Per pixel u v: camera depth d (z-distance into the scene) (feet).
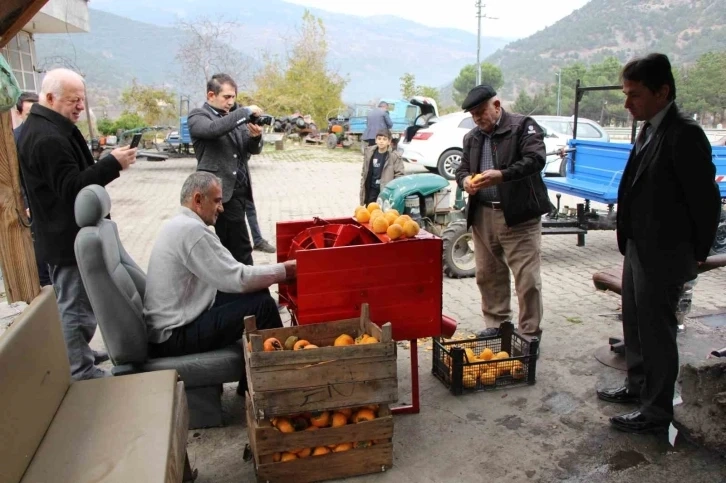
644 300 10.21
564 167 28.81
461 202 22.06
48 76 11.35
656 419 10.62
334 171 55.77
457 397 12.30
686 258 9.89
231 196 16.10
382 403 9.57
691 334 15.30
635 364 11.53
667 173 9.67
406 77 151.94
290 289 12.06
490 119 13.10
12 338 7.11
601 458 10.12
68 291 11.76
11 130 8.11
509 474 9.75
